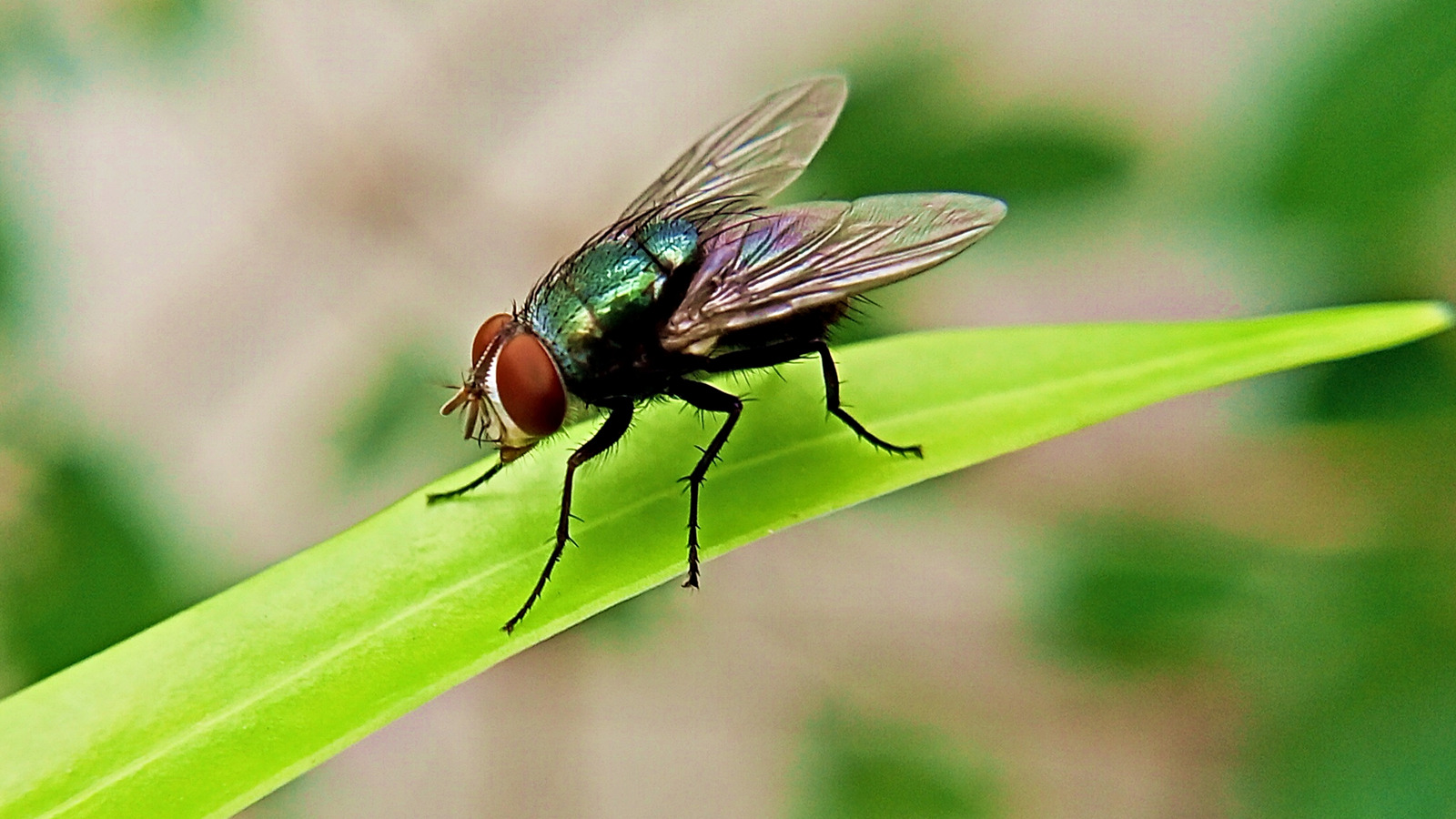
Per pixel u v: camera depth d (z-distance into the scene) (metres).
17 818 0.07
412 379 0.09
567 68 0.10
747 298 0.08
